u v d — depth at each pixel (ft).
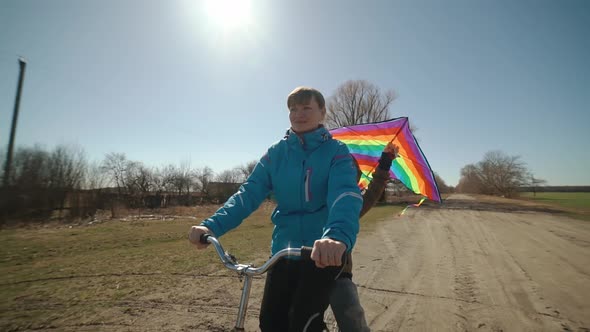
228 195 119.85
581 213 71.56
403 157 10.02
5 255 23.97
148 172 103.04
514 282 18.13
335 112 118.21
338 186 5.47
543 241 32.63
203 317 12.50
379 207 90.48
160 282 16.97
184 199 104.53
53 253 24.75
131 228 40.83
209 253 24.57
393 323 12.51
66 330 11.29
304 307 4.99
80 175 55.21
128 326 11.66
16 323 11.82
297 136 6.23
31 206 47.67
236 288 16.02
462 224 48.06
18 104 45.55
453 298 15.40
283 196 6.17
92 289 15.80
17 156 47.55
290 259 5.69
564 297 15.64
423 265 22.03
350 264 6.45
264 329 5.52
